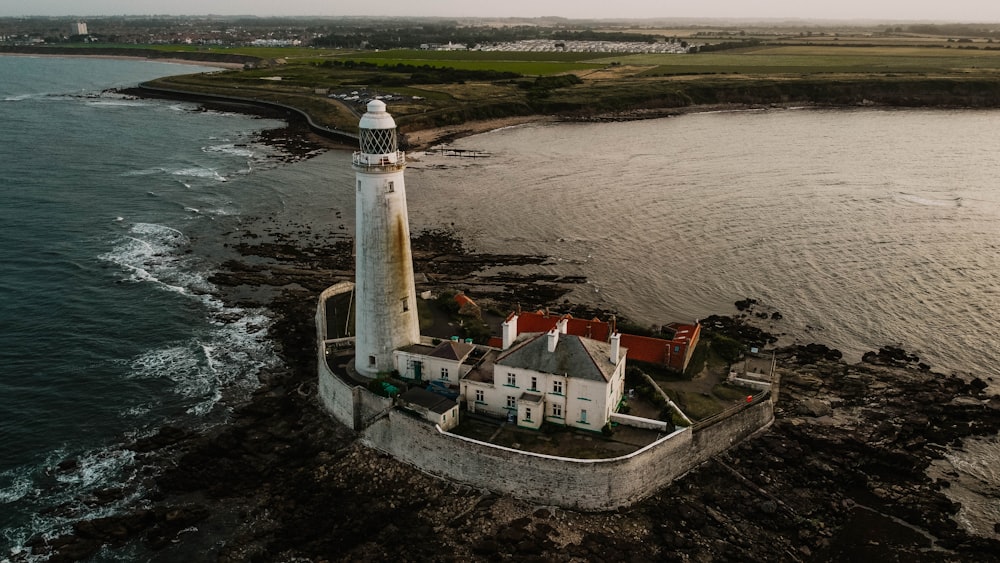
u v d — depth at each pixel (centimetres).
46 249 9356
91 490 4941
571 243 10019
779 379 6206
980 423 5672
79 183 12638
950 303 8000
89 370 6475
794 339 7175
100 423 5706
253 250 9544
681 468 5012
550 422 5084
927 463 5228
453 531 4488
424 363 5444
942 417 5738
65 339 7012
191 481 4994
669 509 4722
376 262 5244
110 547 4428
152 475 5100
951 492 4950
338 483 4966
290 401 5966
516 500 4725
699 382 5788
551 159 15675
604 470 4550
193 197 12038
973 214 11256
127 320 7450
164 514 4647
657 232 10500
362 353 5562
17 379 6281
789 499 4859
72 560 4322
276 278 8581
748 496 4875
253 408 5847
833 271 8975
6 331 7125
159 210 11238
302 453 5294
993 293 8238
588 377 4859
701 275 8875
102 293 8094
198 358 6712
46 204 11275
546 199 12250
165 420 5759
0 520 4653
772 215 11306
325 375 5716
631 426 5056
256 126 19650
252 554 4362
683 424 4984
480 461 4728
